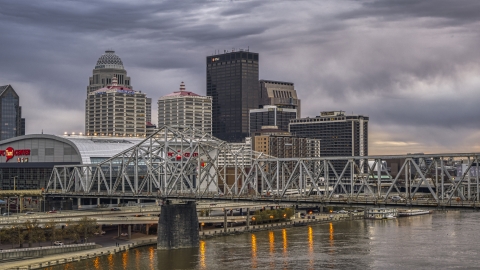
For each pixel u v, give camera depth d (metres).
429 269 199.62
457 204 170.62
